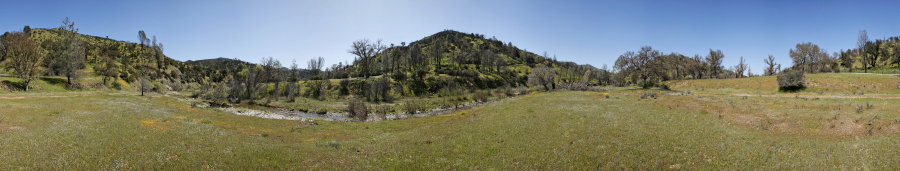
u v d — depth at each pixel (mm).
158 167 15922
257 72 91188
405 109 60562
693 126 28219
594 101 50688
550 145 22828
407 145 24891
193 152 19078
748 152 19641
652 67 89625
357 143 26688
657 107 41094
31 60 73562
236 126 36531
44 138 20203
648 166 17828
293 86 102875
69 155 16781
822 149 19641
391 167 19266
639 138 23859
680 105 41312
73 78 85500
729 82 78875
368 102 85562
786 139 23016
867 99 39844
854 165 16391
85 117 30812
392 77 128000
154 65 157625
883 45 136250
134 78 115562
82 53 106750
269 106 69312
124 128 25281
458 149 22969
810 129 25500
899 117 25797
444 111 57312
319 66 155000
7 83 66625
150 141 21109
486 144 24062
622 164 18266
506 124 31922
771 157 18547
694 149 20609
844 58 134125
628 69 94500
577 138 24578
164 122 31484
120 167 15562
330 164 19203
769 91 65875
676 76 125750
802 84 62844
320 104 75000
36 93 60469
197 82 179250
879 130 23172
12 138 19812
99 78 98500
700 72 125062
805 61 111125
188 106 58156
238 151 20125
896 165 15844
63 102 44688
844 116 27969
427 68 169875
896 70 86688
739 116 32062
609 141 23172
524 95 79000
